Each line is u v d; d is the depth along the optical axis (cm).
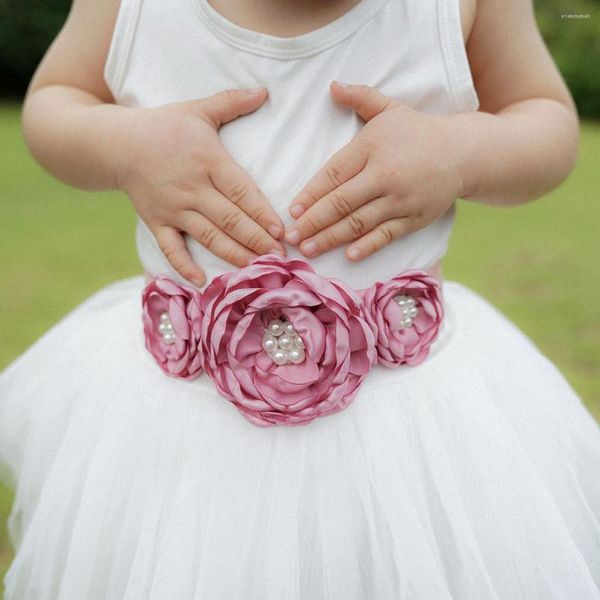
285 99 106
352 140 102
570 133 119
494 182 109
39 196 514
